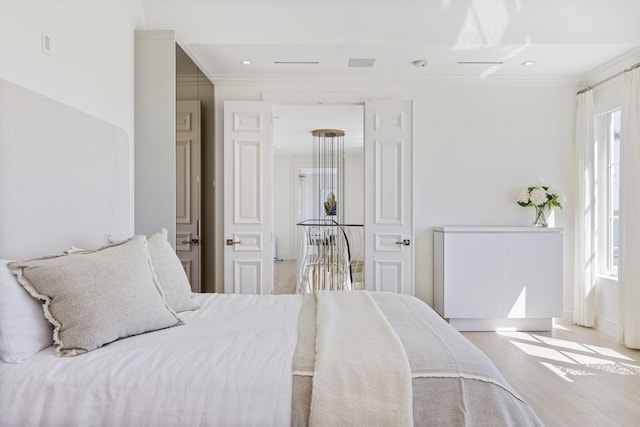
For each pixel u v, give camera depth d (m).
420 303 2.29
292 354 1.45
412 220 4.23
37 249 1.85
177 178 4.27
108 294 1.59
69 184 2.09
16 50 1.84
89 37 2.42
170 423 1.26
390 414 1.23
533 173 4.40
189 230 4.25
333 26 3.45
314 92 4.36
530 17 3.42
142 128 3.06
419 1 3.41
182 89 4.29
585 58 3.80
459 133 4.39
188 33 3.41
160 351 1.48
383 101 4.25
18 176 1.74
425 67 4.05
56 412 1.28
